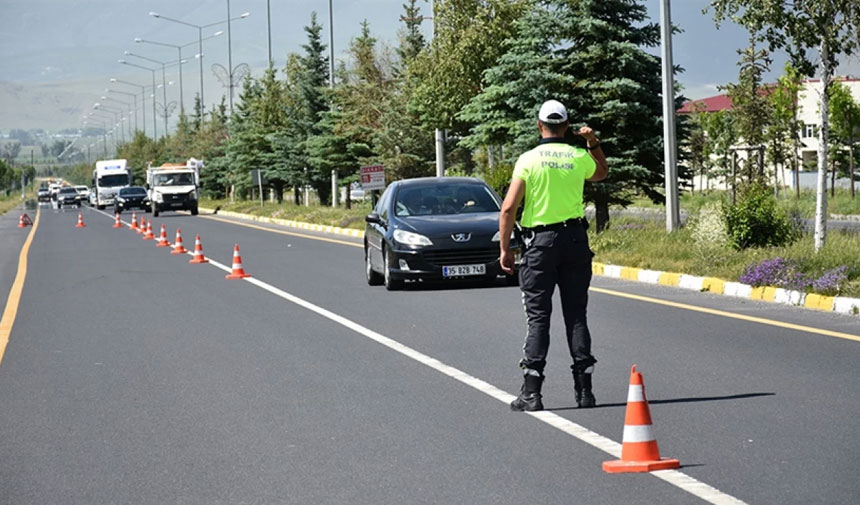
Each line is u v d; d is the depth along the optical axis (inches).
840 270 804.0
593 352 603.2
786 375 517.3
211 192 4938.5
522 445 402.6
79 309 895.1
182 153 5713.6
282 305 877.2
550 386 513.0
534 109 1408.7
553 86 1396.4
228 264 1330.0
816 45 936.9
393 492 348.8
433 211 995.9
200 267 1299.2
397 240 944.3
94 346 685.9
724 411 446.6
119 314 851.4
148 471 385.1
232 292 992.2
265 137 3430.1
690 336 649.6
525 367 462.3
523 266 462.9
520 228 468.8
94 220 3292.3
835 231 1198.3
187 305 898.7
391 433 429.7
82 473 385.7
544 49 1443.2
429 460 386.6
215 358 624.4
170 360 622.8
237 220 2945.4
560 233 458.6
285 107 3361.2
